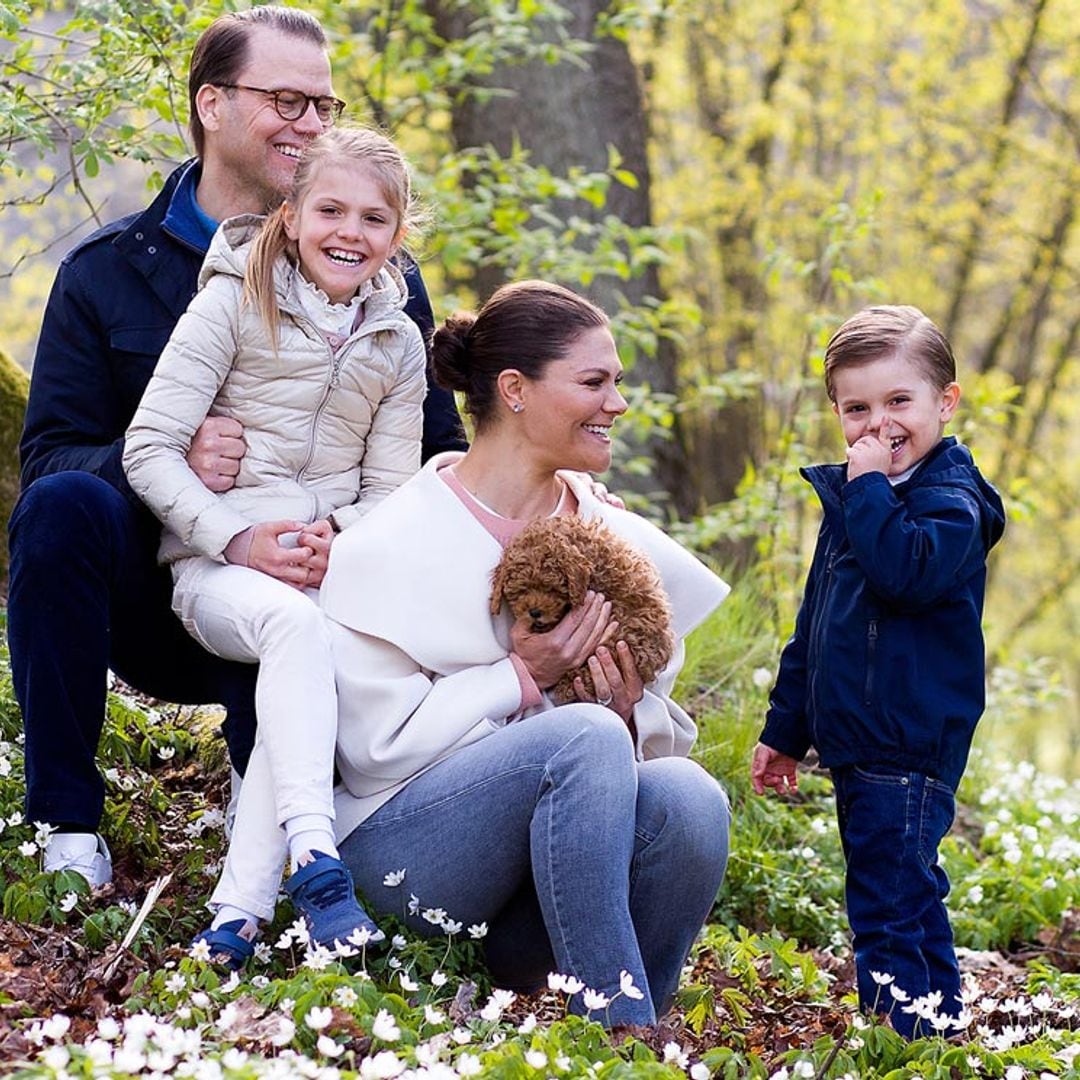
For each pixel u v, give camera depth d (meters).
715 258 17.20
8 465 6.02
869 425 4.06
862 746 3.93
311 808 3.54
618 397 3.84
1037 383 19.22
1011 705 10.16
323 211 3.94
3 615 5.35
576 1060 3.07
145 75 5.70
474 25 9.79
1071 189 17.45
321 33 4.56
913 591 3.83
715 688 6.71
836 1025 3.92
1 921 3.71
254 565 3.87
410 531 3.81
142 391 4.30
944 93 17.55
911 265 18.19
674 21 14.85
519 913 3.83
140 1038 2.88
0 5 5.20
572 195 9.22
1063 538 19.97
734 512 9.12
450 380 3.93
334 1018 3.15
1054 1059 3.70
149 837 4.26
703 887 3.69
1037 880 6.09
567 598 3.72
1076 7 17.08
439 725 3.68
